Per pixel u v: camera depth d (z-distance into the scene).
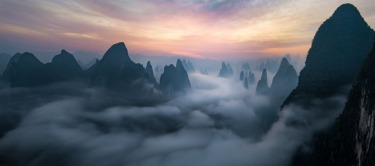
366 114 25.12
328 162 33.31
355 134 28.05
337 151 31.66
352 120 30.62
